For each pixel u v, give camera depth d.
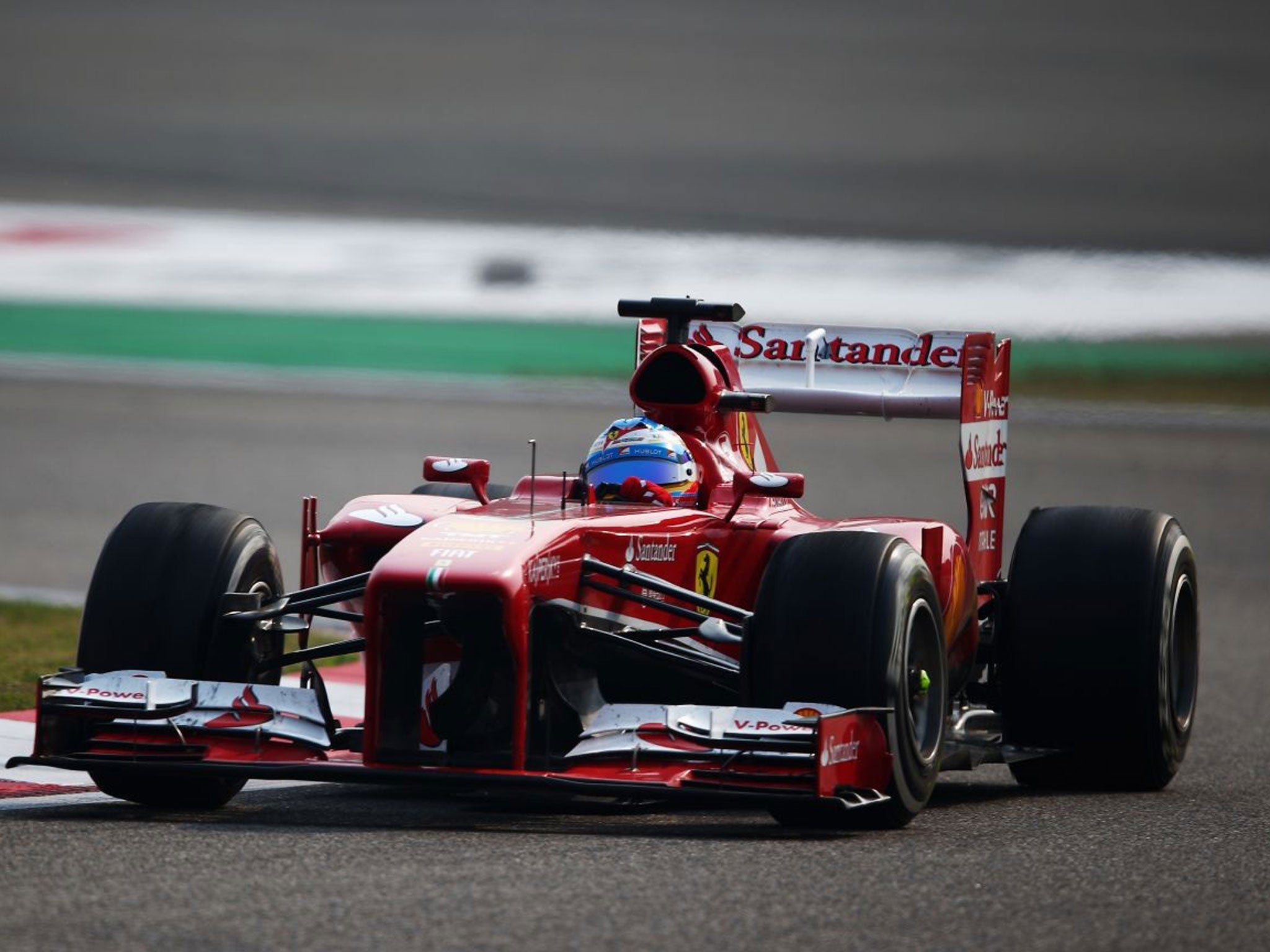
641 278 131.75
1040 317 111.00
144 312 119.81
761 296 117.56
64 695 23.72
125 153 190.88
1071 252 139.88
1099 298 119.62
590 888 19.42
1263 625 50.09
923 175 187.88
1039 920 18.88
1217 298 121.06
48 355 106.69
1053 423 91.81
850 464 78.56
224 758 23.27
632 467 27.30
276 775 22.62
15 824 22.77
